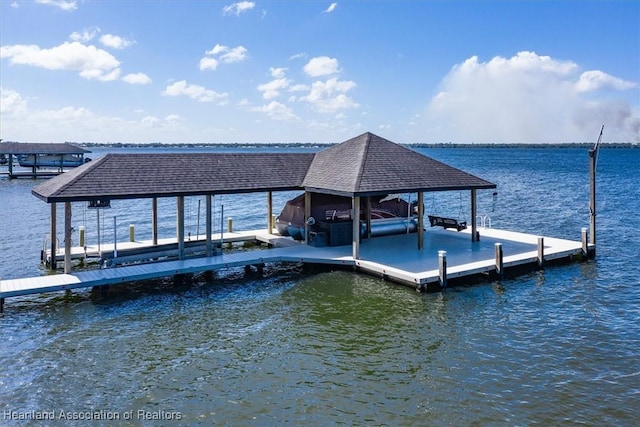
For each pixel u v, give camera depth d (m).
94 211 38.25
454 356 10.73
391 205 23.88
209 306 14.27
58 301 14.62
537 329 12.27
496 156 179.00
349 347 11.26
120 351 11.12
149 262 18.88
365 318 13.09
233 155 21.22
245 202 46.41
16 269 18.69
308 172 21.48
